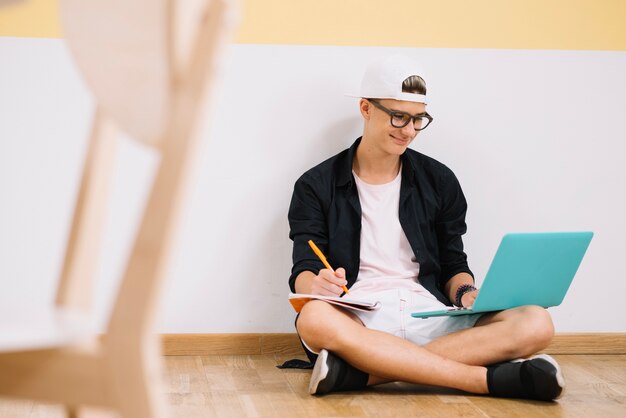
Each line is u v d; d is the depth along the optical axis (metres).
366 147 2.55
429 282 2.54
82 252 0.91
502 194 2.85
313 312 2.16
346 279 2.52
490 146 2.84
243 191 2.77
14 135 2.65
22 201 2.65
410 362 2.14
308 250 2.52
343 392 2.20
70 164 2.67
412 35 2.81
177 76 0.74
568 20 2.85
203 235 2.75
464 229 2.66
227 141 2.75
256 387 2.25
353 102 2.79
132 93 0.78
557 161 2.86
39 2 2.64
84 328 0.74
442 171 2.64
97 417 0.93
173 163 0.74
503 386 2.13
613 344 2.88
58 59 2.65
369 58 2.79
